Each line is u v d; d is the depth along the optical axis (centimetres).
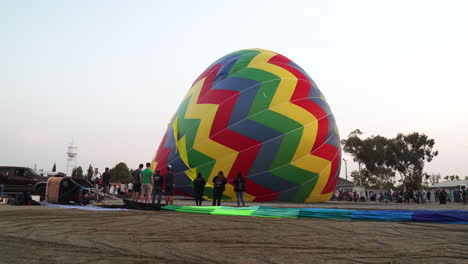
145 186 1622
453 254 457
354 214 959
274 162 2030
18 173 2078
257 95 2141
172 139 2362
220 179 1631
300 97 2214
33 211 1101
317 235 629
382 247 507
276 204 1875
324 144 2192
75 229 670
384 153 6556
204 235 607
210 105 2203
